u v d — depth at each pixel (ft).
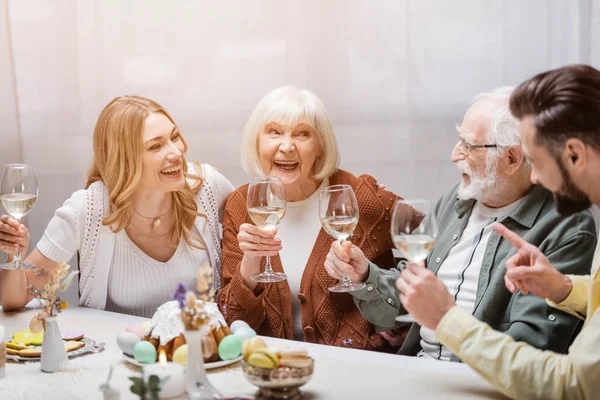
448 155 10.62
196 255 7.28
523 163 6.06
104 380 4.72
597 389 3.95
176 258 7.20
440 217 6.89
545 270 4.86
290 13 10.93
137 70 11.51
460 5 10.31
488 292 6.02
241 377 4.68
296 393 4.28
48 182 12.00
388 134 10.82
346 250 6.18
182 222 7.19
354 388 4.51
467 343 4.31
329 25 10.82
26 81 11.78
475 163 6.19
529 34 10.14
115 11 11.43
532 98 4.26
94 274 7.12
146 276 7.13
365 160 10.95
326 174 7.23
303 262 7.16
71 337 5.46
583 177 4.18
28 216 12.07
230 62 11.21
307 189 7.31
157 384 3.98
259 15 11.03
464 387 4.51
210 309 5.00
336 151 7.22
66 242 7.01
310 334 6.89
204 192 7.50
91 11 11.50
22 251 6.63
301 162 7.07
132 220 7.07
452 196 6.92
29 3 11.60
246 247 6.31
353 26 10.74
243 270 6.63
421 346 6.66
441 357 6.31
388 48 10.65
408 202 4.69
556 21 10.04
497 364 4.22
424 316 4.45
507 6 10.16
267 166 7.19
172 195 7.16
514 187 6.19
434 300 4.41
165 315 4.99
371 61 10.74
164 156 6.79
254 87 11.20
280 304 7.00
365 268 6.37
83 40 11.58
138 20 11.39
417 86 10.61
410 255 4.72
